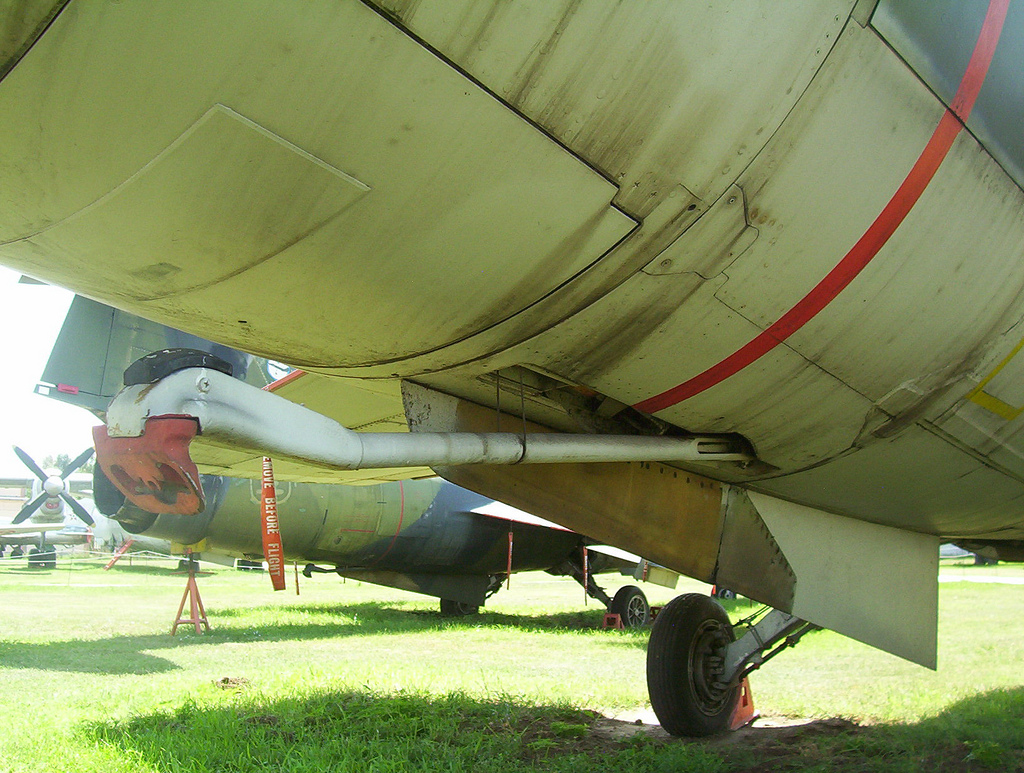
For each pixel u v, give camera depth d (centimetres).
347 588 1836
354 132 181
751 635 420
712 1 186
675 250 229
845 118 218
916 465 348
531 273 227
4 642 763
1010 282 279
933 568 441
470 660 685
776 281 246
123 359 867
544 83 183
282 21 158
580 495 356
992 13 232
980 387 310
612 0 176
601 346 263
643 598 1163
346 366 283
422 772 324
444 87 177
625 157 203
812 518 402
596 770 337
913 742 384
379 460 257
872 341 275
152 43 157
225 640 820
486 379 303
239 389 226
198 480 214
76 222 200
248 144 179
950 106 233
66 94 164
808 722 443
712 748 381
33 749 346
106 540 2911
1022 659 693
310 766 321
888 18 211
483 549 1198
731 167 213
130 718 414
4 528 2336
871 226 242
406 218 204
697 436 334
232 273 218
